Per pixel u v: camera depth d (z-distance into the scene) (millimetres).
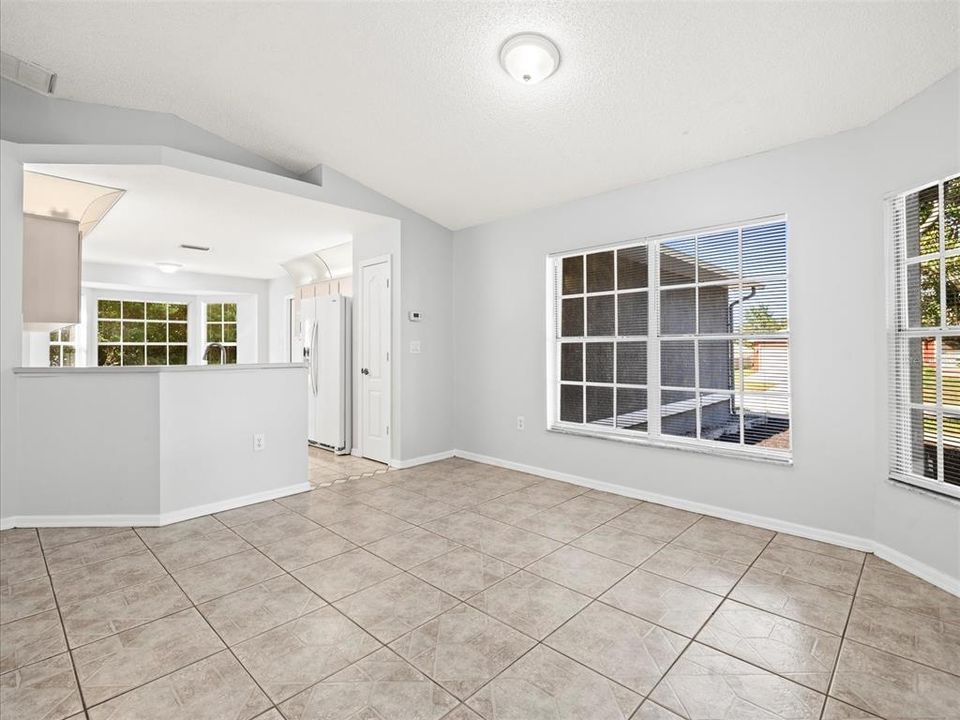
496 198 4301
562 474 4250
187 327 7598
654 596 2312
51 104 3312
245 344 7727
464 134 3436
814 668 1801
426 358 4930
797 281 2990
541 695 1662
